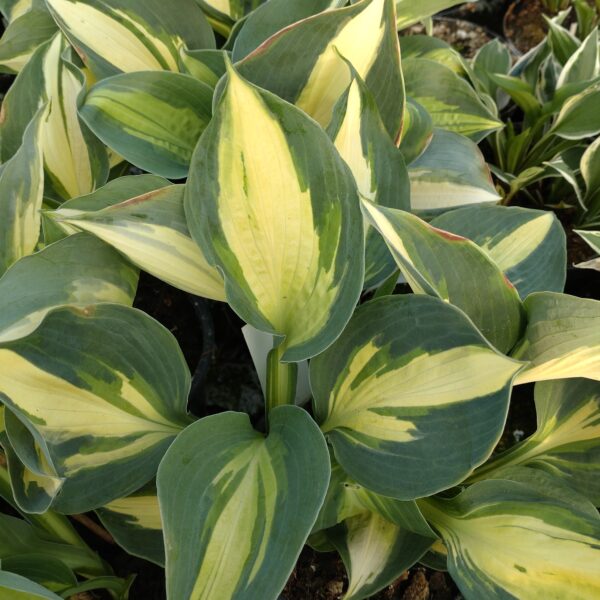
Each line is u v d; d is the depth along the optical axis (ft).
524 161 2.31
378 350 1.13
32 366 1.09
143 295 1.85
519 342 1.20
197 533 1.01
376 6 1.27
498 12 3.01
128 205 1.19
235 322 1.90
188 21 1.67
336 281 1.13
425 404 1.08
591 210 2.18
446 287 1.13
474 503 1.22
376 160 1.30
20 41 1.80
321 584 1.53
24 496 1.14
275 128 1.07
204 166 1.11
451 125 1.81
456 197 1.65
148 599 1.54
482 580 1.13
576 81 2.15
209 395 1.81
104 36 1.58
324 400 1.22
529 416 1.87
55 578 1.30
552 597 1.09
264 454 1.13
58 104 1.51
